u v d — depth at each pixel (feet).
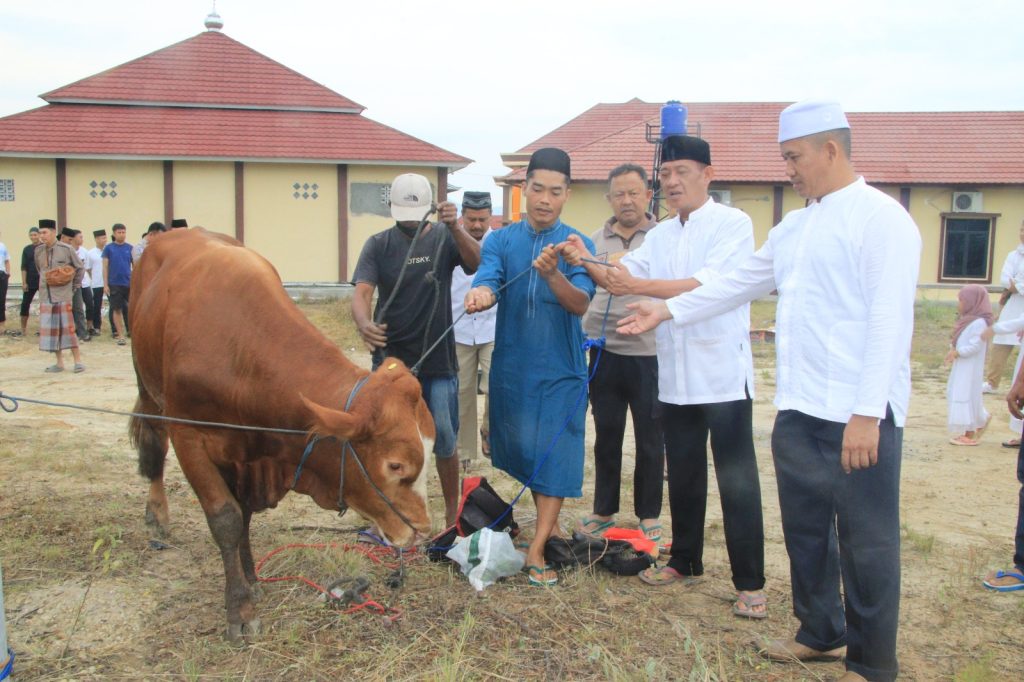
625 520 18.86
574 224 76.59
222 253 13.75
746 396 13.61
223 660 12.20
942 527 18.47
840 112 11.09
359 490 12.21
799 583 12.12
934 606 14.34
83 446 23.17
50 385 34.40
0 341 47.62
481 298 14.26
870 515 10.89
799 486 11.66
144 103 71.72
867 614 11.03
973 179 74.79
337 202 70.33
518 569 14.99
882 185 75.82
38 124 68.23
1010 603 14.48
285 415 12.42
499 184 80.02
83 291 50.52
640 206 18.85
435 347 16.46
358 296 16.07
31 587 14.17
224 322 12.76
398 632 13.01
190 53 76.07
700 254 14.24
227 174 69.10
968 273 76.84
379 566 15.47
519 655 12.37
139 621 13.28
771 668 12.15
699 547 14.94
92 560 15.30
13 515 17.48
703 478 14.64
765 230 77.36
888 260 10.48
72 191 67.87
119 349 45.65
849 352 10.95
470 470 22.20
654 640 12.92
